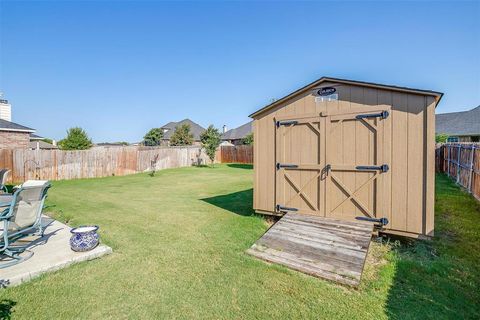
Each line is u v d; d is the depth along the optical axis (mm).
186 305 2709
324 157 5152
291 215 5430
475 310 2619
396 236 4836
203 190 10859
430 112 4109
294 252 3961
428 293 2945
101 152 16031
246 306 2693
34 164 13438
